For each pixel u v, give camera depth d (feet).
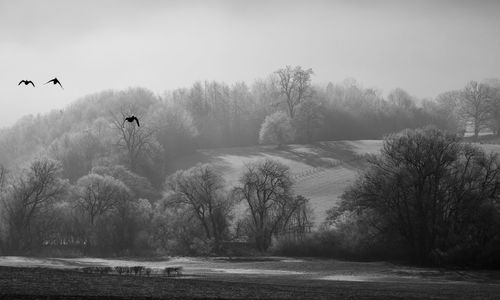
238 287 240.73
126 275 276.62
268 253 413.18
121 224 428.97
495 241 337.72
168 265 364.99
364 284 276.00
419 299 225.56
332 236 396.37
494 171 366.22
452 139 370.53
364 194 370.94
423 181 357.82
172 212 437.17
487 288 270.67
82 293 211.00
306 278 299.58
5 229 419.33
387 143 380.37
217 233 433.07
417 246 358.64
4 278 240.32
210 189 435.94
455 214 359.25
